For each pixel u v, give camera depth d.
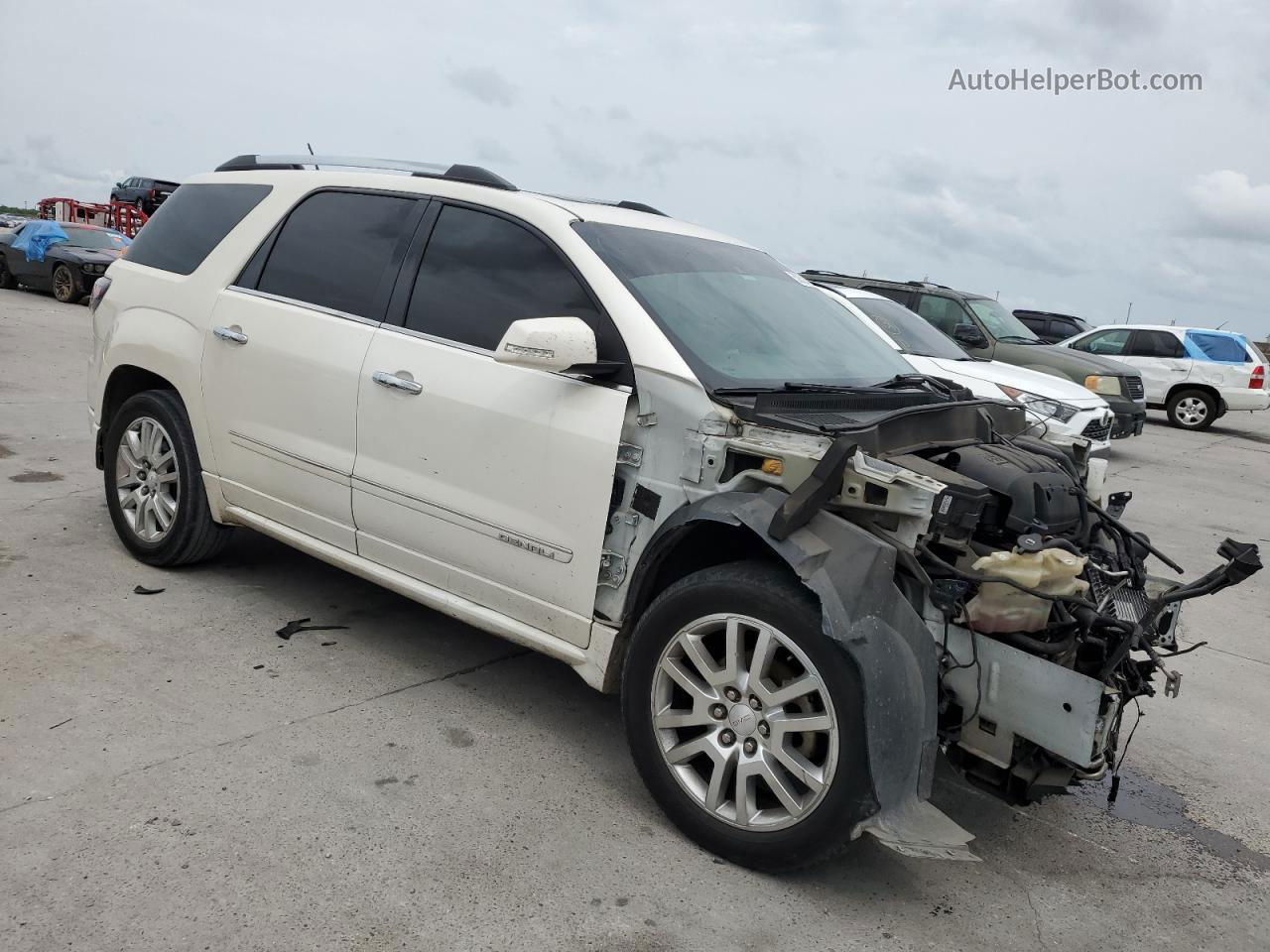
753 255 4.29
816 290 4.42
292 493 4.12
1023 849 3.34
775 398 3.18
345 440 3.89
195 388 4.46
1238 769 4.16
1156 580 3.62
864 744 2.70
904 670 2.74
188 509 4.59
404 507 3.71
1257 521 10.01
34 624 4.08
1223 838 3.57
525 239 3.62
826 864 3.07
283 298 4.23
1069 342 20.23
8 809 2.83
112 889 2.55
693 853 3.01
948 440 3.45
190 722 3.45
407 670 4.08
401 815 3.03
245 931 2.45
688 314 3.44
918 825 2.73
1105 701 2.87
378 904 2.61
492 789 3.24
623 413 3.19
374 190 4.12
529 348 3.03
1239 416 23.31
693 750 3.02
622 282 3.40
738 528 3.00
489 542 3.48
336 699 3.75
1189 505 10.56
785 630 2.81
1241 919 3.06
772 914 2.77
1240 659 5.55
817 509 2.81
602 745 3.65
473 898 2.68
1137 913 3.03
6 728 3.26
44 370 10.79
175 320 4.59
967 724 2.96
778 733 2.85
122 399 5.05
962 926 2.84
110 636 4.06
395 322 3.83
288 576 4.99
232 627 4.30
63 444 7.34
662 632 3.06
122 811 2.88
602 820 3.14
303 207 4.33
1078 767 2.95
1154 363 19.20
